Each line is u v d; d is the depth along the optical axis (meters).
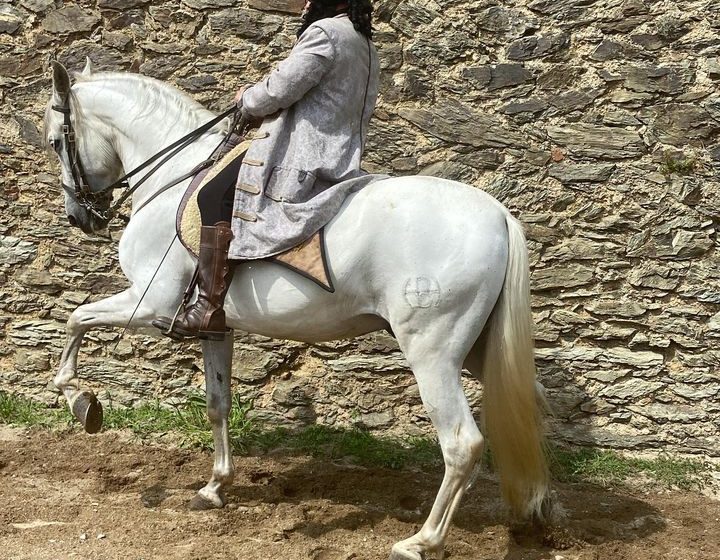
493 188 5.18
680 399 5.02
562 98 5.07
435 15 5.20
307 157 3.59
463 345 3.45
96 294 5.66
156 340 5.60
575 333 5.13
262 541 3.83
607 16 5.00
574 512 4.29
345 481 4.66
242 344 5.47
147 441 5.15
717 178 4.90
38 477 4.57
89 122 4.32
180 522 3.99
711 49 4.89
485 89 5.16
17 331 5.71
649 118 4.98
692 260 4.97
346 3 3.74
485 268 3.42
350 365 5.36
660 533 4.06
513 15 5.11
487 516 4.25
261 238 3.57
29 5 5.62
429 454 5.02
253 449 5.12
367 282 3.53
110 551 3.62
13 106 5.67
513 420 3.51
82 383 5.67
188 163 4.00
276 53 5.40
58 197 5.65
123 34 5.56
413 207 3.46
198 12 5.46
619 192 5.03
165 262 3.90
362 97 3.74
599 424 5.12
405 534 3.99
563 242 5.12
